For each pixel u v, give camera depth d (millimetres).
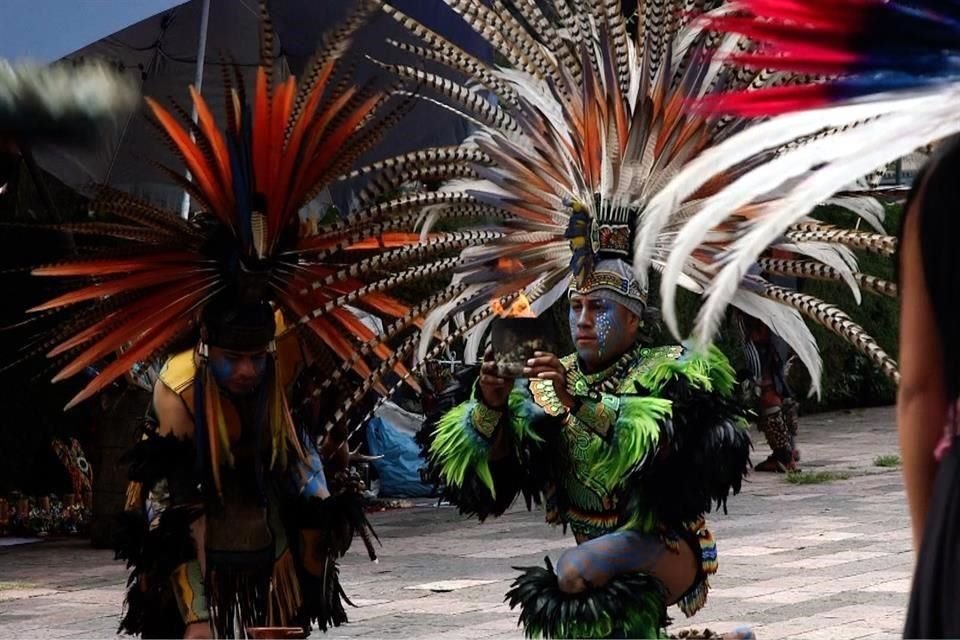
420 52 5719
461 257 5617
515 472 5680
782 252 5648
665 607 5422
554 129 5551
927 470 3346
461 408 5629
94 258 5480
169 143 5531
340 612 5684
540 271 5691
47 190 11938
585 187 5500
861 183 5172
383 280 5508
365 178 9367
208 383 5406
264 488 5492
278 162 5484
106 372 5551
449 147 5652
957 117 3100
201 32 10898
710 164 3059
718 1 5398
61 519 13219
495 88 5680
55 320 12641
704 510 5199
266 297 5629
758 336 16719
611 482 5332
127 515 5445
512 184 5629
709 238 5258
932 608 3166
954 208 3248
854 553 11367
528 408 5535
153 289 5508
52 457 13648
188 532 5312
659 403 5184
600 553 5316
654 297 6457
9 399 13219
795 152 3041
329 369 5766
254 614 5508
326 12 11711
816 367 5293
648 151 5383
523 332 5461
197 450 5359
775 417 16875
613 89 5426
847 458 18625
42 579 10727
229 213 5516
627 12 7312
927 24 3242
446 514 13992
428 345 5613
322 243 5617
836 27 3293
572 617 5293
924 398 3330
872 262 23469
